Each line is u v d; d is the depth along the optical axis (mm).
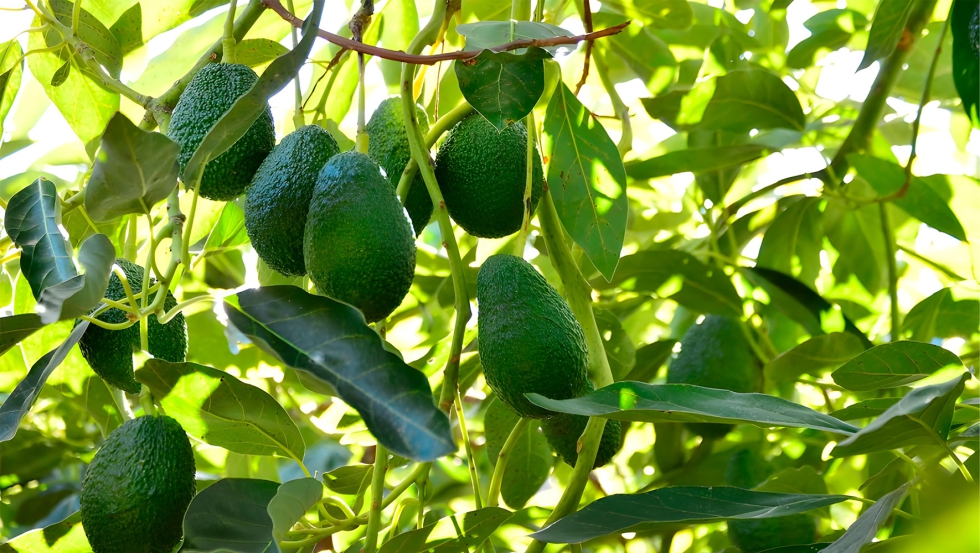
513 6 1262
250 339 1051
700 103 1493
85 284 1076
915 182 1457
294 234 1167
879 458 1401
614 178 1255
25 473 1785
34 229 1161
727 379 1458
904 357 1201
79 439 1767
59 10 1396
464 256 1537
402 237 1117
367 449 1774
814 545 1227
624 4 1504
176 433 1151
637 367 1544
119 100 1445
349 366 1028
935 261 1518
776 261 1554
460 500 1681
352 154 1134
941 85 1581
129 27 1442
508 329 1146
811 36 1584
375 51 1138
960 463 1089
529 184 1199
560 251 1252
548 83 1391
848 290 1573
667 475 1477
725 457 1465
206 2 1455
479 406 1682
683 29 1516
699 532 1529
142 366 1145
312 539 1152
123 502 1120
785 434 1451
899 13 1407
